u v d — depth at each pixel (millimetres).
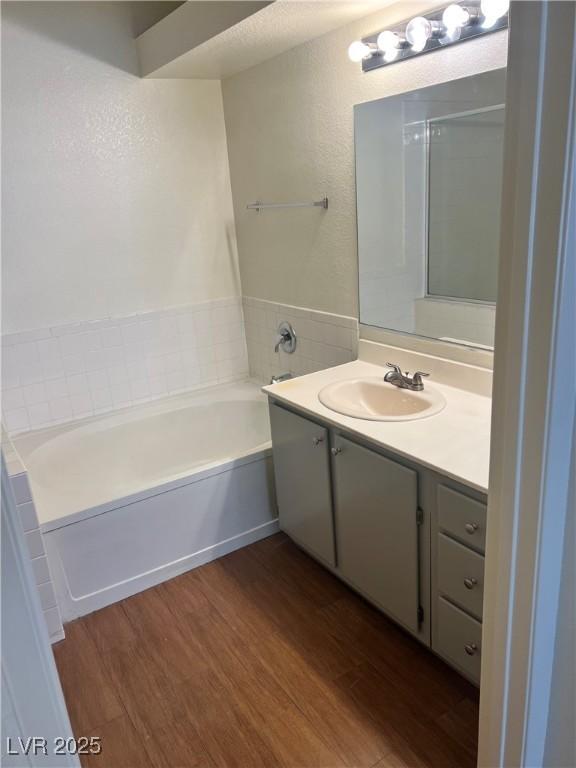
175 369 3447
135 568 2479
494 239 2000
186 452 3402
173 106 3098
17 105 2705
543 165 942
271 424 2559
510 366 1081
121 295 3178
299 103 2670
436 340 2320
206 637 2215
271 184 3020
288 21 2227
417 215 2246
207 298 3459
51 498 2428
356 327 2711
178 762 1729
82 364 3137
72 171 2898
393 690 1925
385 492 1964
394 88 2203
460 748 1714
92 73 2852
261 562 2650
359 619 2258
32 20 2662
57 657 2160
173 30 2605
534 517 1115
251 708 1895
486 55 1869
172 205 3217
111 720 1883
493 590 1261
